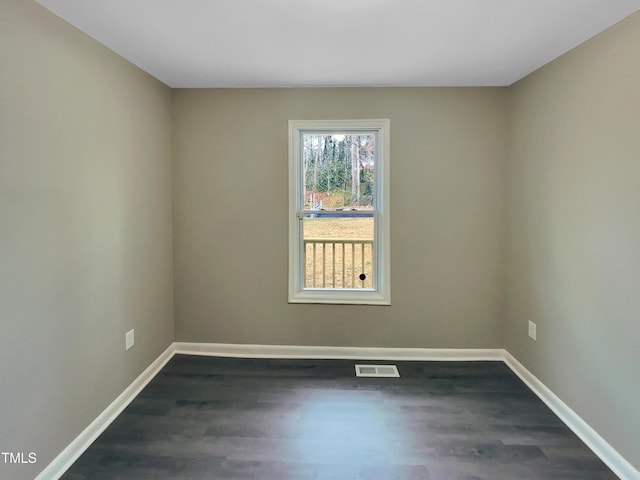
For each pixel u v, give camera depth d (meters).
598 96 1.86
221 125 2.88
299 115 2.85
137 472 1.75
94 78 1.96
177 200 2.94
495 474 1.74
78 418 1.87
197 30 1.85
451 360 2.94
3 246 1.43
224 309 2.99
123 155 2.25
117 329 2.22
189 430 2.06
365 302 2.95
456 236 2.89
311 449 1.91
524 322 2.62
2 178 1.42
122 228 2.26
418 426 2.10
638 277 1.63
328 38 1.95
